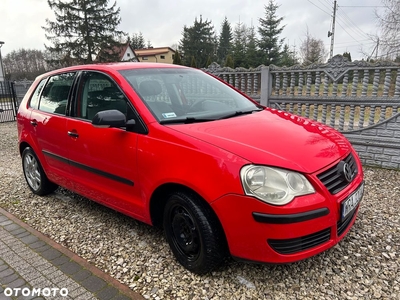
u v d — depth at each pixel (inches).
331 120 224.2
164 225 106.6
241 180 83.0
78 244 121.6
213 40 2084.2
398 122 196.1
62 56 1263.5
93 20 1270.9
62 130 137.6
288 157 88.1
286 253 84.7
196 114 115.6
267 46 1530.5
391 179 184.1
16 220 142.5
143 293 92.8
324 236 89.2
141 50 3051.2
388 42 668.7
